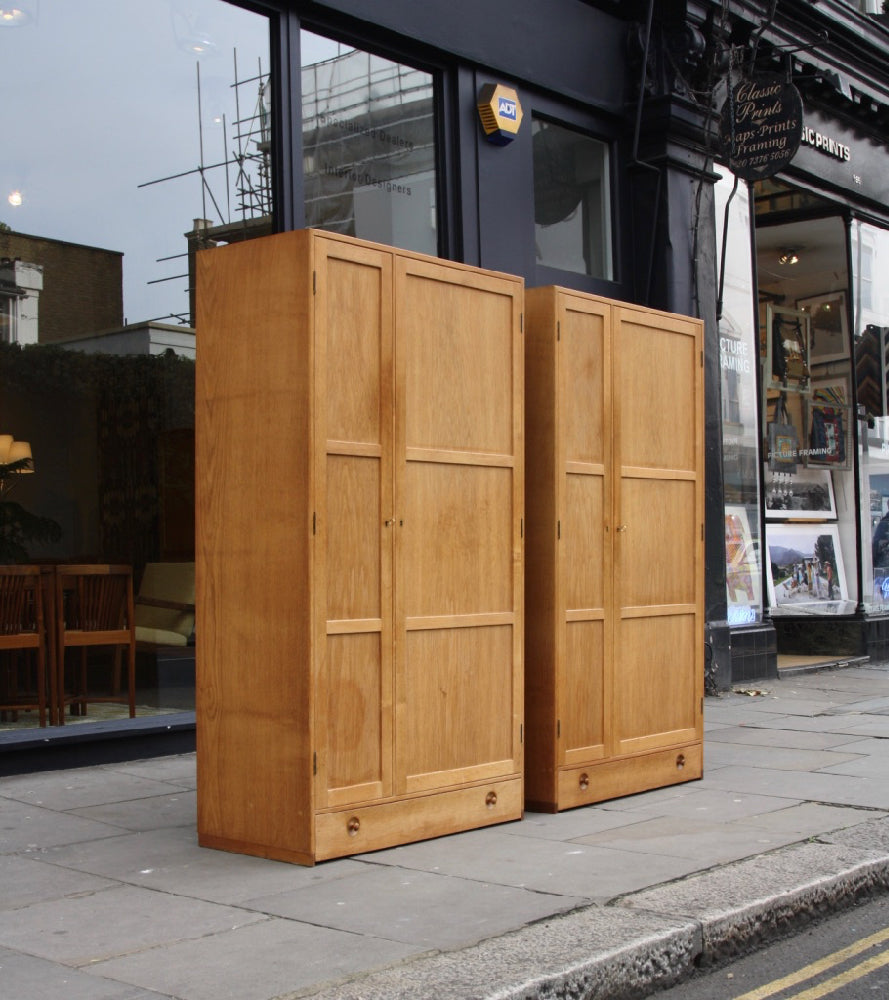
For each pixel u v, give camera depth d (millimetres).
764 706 10430
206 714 5559
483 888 4809
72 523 7758
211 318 5590
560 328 6410
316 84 8758
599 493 6648
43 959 3984
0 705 7508
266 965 3902
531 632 6418
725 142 11195
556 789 6312
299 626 5215
